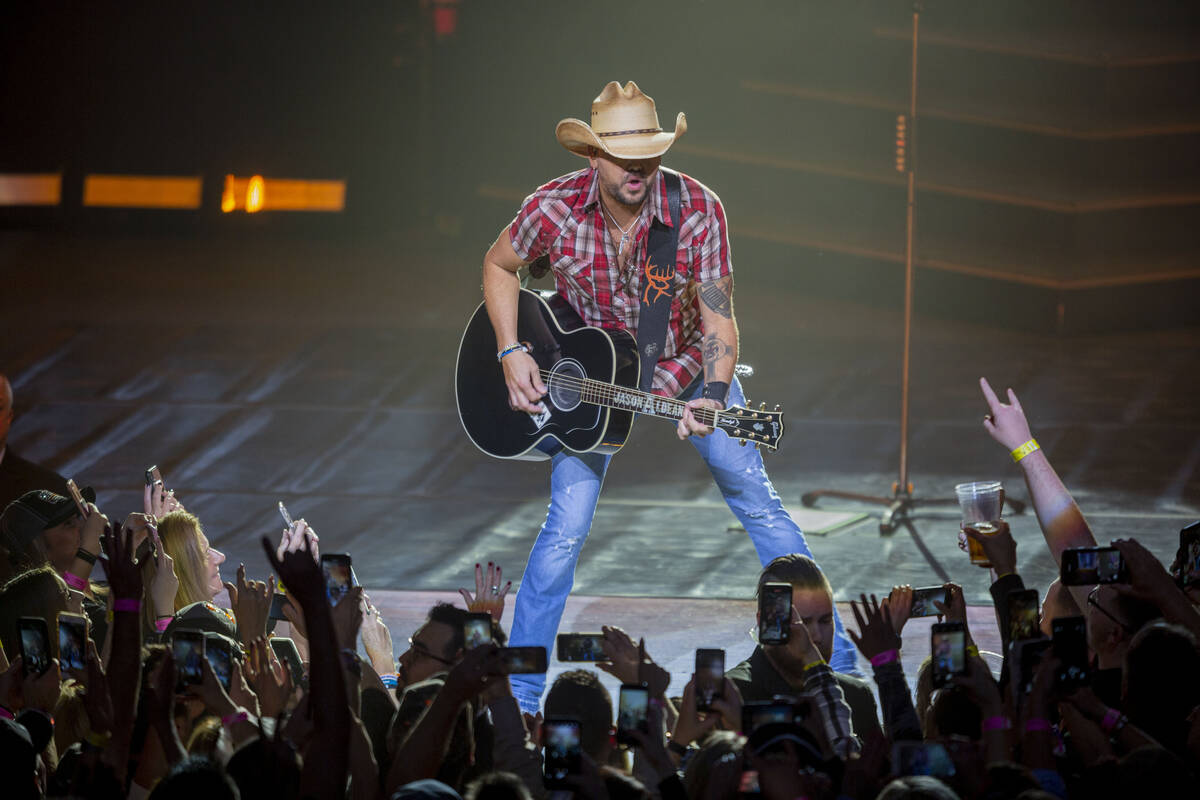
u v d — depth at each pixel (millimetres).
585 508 16531
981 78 45531
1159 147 43156
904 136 27453
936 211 44562
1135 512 26906
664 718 10820
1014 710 10336
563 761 9234
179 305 44188
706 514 27453
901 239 44938
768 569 12258
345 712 9109
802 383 36688
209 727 10289
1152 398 34719
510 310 16172
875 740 9820
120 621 10031
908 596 11859
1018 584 11742
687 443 32438
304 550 9125
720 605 22125
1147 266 41781
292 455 31344
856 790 9438
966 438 32125
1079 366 37625
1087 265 41906
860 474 29938
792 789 8703
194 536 14344
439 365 38188
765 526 17141
